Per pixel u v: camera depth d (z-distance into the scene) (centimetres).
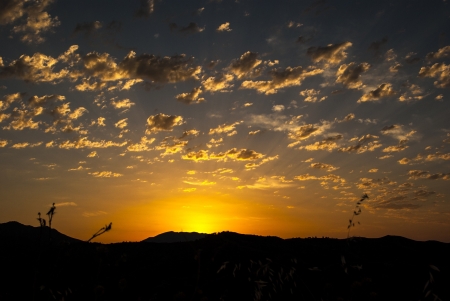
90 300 598
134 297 858
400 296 661
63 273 662
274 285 528
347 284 563
